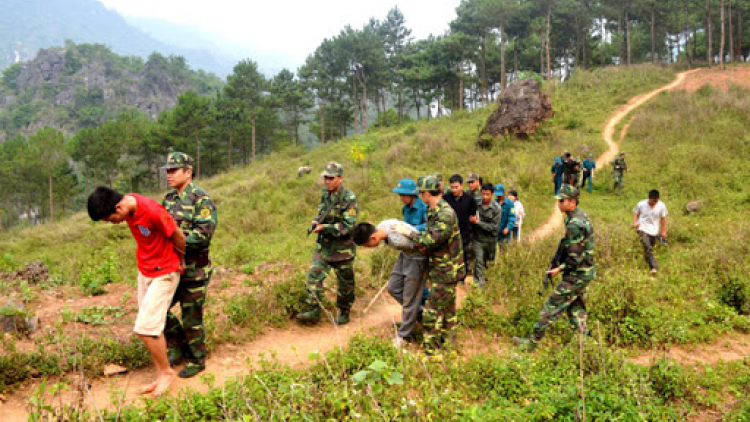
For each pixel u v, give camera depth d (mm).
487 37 55281
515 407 3680
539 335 4984
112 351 4207
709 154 16672
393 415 3238
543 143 22219
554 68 64938
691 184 14820
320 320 5703
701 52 66125
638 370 4121
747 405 3672
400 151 23844
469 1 50250
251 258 9445
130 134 50875
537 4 49531
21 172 47469
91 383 3844
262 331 5180
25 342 4297
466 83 60781
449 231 4527
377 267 7531
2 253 14852
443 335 4859
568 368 4195
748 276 6926
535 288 6352
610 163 17875
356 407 3270
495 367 4133
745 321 5875
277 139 61531
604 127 24906
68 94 149750
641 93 33031
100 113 140875
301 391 3408
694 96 27328
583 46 59500
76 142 48625
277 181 22641
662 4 51844
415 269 4902
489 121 24047
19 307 4703
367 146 29266
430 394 3561
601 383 3842
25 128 137625
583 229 4832
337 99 66312
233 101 53281
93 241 15570
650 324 5352
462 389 3934
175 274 3814
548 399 3664
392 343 4566
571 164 15391
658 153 18203
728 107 22797
